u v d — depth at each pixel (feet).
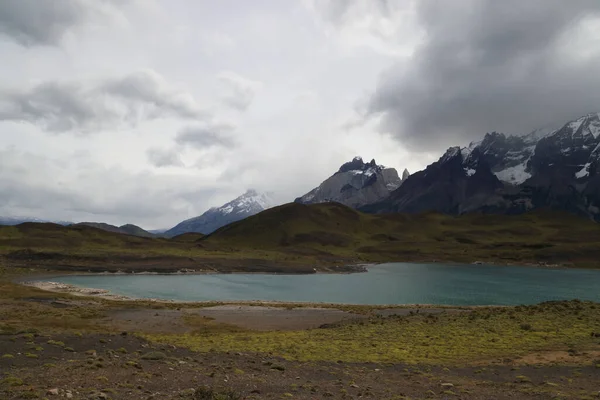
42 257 529.86
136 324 176.76
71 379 58.29
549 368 89.81
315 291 378.94
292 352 106.93
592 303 173.27
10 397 48.62
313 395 61.52
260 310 233.76
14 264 491.72
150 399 51.65
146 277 474.08
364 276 537.65
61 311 199.00
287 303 275.18
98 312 207.31
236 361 84.53
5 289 286.66
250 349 110.42
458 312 200.13
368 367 90.07
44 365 65.87
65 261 521.65
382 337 132.87
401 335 135.54
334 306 257.96
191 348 102.99
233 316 211.41
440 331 139.44
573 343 113.39
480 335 129.29
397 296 352.28
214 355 89.40
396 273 588.91
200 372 70.18
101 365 67.26
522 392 70.28
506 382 78.38
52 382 56.18
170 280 449.06
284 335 142.92
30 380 56.85
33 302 231.09
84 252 563.07
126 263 540.11
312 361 93.76
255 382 66.23
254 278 490.08
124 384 57.62
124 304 249.34
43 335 87.45
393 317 184.44
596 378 80.74
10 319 163.32
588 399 65.41
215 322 192.24
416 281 474.90
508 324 144.46
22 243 624.59
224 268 564.71
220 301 298.35
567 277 542.57
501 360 98.43
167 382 61.21
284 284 432.25
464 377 82.28
